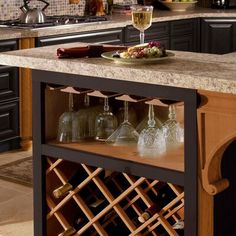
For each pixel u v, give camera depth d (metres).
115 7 7.10
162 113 3.20
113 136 3.11
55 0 6.61
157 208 2.91
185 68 2.74
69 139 3.19
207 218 2.78
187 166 2.71
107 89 2.89
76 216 3.31
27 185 4.73
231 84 2.46
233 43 7.33
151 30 6.65
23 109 5.54
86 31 5.85
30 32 5.36
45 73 3.09
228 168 2.86
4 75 5.34
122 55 2.90
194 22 7.27
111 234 3.22
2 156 5.42
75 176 3.22
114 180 3.18
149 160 2.88
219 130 2.61
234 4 7.79
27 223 4.05
